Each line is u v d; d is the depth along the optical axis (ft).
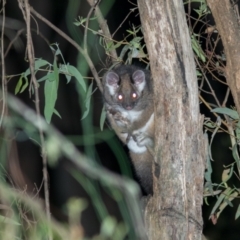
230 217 52.85
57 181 57.41
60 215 40.55
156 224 28.43
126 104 38.06
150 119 38.14
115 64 37.93
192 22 41.06
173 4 27.45
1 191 21.99
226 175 34.99
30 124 25.50
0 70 56.03
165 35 27.50
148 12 27.48
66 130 60.44
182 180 28.19
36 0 59.82
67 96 60.59
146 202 30.58
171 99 27.99
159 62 27.81
